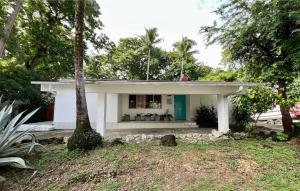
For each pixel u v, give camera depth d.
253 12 8.41
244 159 5.62
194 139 8.30
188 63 30.91
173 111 15.46
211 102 15.05
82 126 6.30
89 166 5.18
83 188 4.36
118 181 4.56
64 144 7.31
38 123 13.12
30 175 4.86
